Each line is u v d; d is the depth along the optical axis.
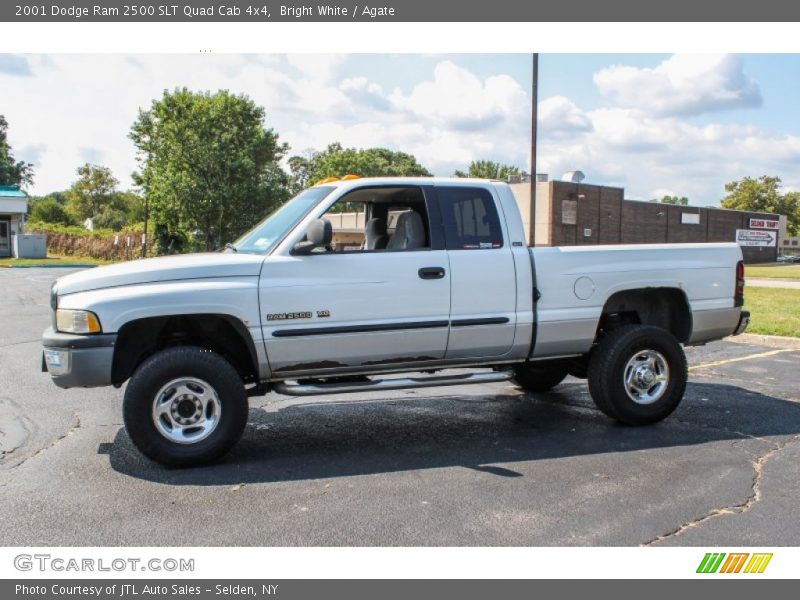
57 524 3.93
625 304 6.29
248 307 4.99
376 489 4.48
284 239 5.21
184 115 37.31
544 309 5.75
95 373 4.77
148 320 5.01
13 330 12.19
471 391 7.61
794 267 53.84
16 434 5.77
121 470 4.86
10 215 45.88
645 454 5.20
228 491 4.45
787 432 5.80
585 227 42.50
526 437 5.71
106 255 44.91
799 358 9.60
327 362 5.24
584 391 7.60
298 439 5.70
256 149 39.31
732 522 3.91
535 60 17.69
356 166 81.06
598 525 3.88
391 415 6.53
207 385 4.94
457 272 5.46
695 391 7.46
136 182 40.03
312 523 3.93
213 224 38.84
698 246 6.29
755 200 102.56
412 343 5.40
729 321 6.36
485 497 4.31
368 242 6.04
